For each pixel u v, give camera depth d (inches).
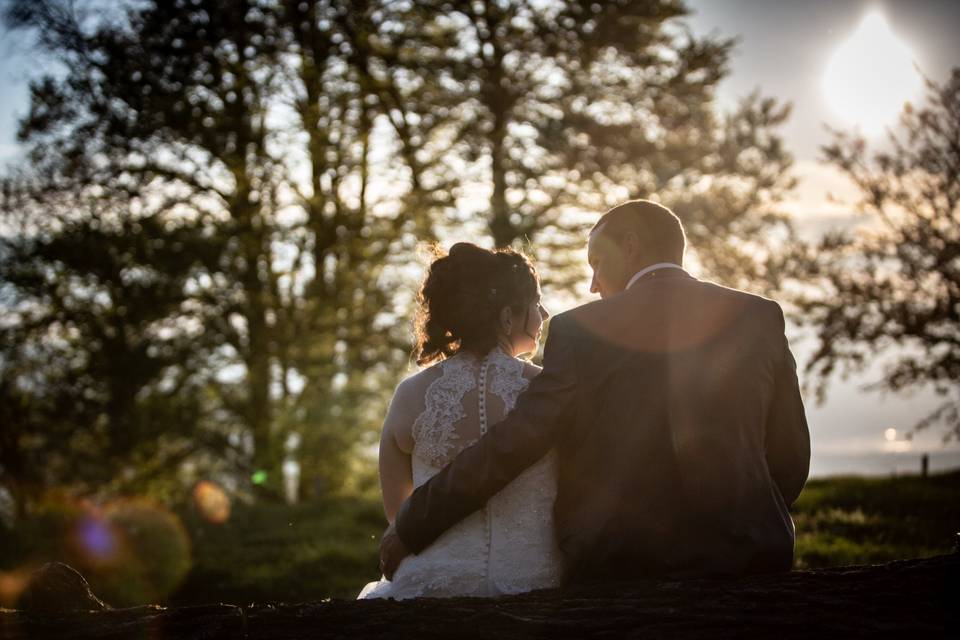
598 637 82.0
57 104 637.3
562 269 714.8
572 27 698.8
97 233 660.1
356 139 732.7
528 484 115.2
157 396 720.3
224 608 93.8
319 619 89.7
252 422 719.1
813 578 94.7
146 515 510.9
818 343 558.9
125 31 650.2
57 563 113.8
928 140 543.8
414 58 713.6
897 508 439.2
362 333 712.4
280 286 733.9
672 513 103.6
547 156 711.1
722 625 82.4
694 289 110.5
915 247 536.4
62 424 703.7
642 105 756.6
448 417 117.6
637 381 106.8
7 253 662.5
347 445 714.8
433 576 112.7
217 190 698.8
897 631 78.8
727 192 748.6
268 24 679.7
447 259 123.7
